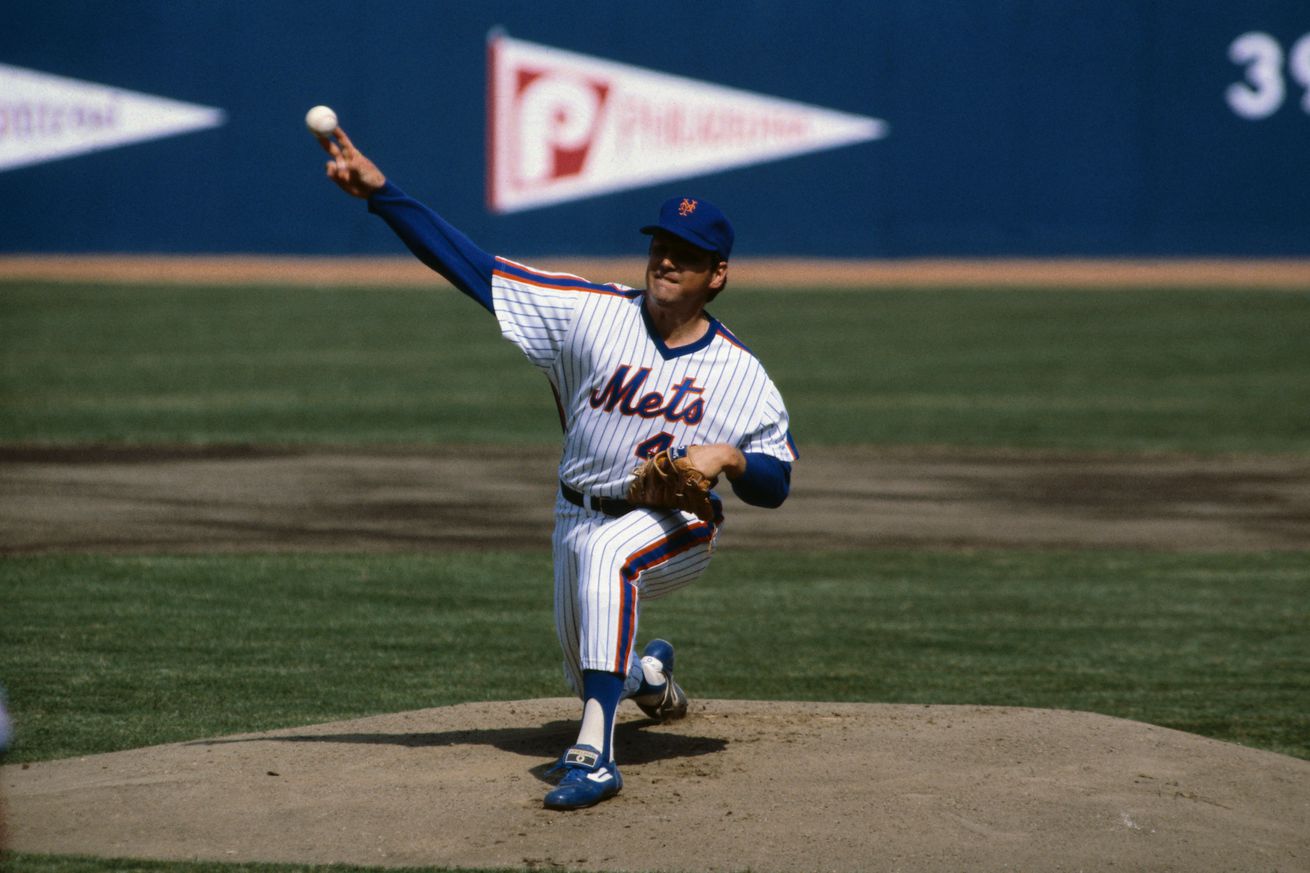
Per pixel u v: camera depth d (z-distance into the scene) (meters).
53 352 60.59
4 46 94.88
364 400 50.66
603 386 14.35
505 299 14.45
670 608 25.52
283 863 12.32
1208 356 62.66
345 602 24.84
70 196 96.12
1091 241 93.19
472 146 93.94
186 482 36.03
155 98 95.19
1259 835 13.29
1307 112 91.12
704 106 94.38
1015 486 37.97
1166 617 25.08
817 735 16.28
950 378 56.84
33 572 26.30
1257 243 92.44
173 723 17.58
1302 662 22.11
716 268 14.13
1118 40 91.62
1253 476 39.59
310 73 94.44
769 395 14.52
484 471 38.44
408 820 13.33
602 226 95.12
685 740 16.09
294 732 16.47
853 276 89.69
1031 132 92.81
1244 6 90.56
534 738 16.09
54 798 13.96
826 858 12.47
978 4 92.38
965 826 13.22
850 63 93.50
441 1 93.00
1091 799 13.95
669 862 12.38
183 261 95.12
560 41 93.50
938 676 21.05
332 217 96.12
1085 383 55.97
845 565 29.20
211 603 24.48
